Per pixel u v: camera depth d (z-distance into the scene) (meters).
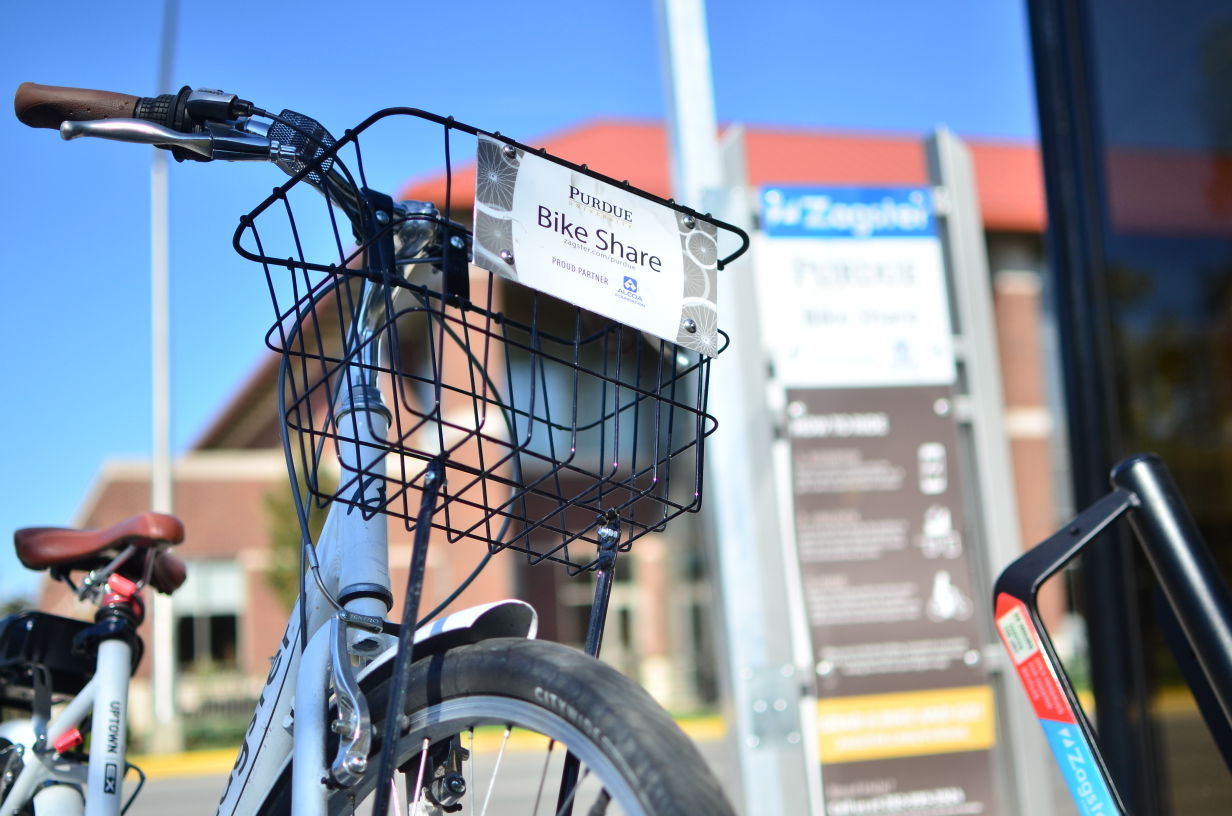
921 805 3.37
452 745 1.48
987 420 3.61
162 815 8.44
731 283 3.35
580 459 14.77
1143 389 3.20
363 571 1.52
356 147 1.34
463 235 1.59
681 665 22.62
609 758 1.18
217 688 20.28
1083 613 3.17
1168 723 2.97
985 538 3.56
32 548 2.15
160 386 15.02
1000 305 22.27
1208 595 1.67
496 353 10.55
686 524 23.14
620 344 1.41
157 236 15.30
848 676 3.39
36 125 1.63
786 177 23.20
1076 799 1.68
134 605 2.16
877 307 3.60
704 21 3.46
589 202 1.38
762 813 3.11
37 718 2.19
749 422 3.38
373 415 1.59
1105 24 3.28
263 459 22.23
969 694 3.45
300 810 1.40
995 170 23.77
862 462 3.52
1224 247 3.26
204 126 1.57
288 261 1.36
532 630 1.49
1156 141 3.25
